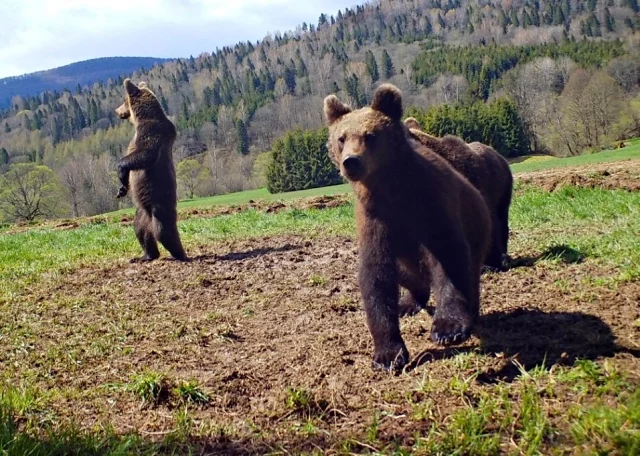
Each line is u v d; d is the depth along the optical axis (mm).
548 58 82625
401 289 6902
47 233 16406
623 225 8789
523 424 3537
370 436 3656
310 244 10797
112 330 6309
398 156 4855
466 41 145625
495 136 60344
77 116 118062
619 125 60375
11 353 5746
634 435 3219
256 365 5129
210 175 73312
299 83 120438
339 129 5086
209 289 7961
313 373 4805
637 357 4324
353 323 6113
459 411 3756
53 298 7773
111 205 58438
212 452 3709
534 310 5730
